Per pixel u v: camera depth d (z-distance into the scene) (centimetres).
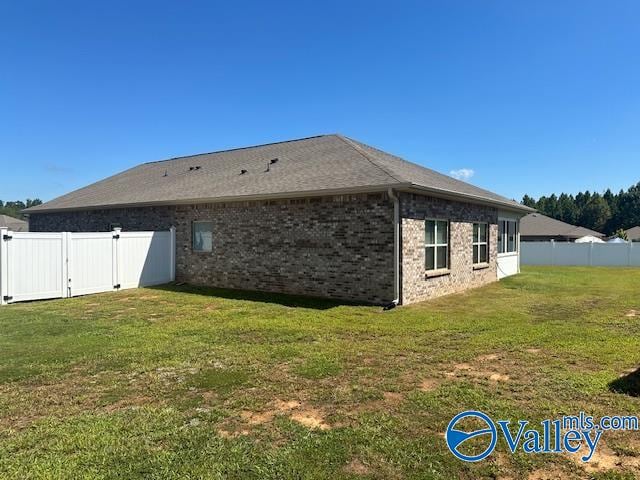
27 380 501
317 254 1171
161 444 341
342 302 1090
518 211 1883
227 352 614
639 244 2573
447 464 310
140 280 1413
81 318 889
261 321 845
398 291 1039
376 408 415
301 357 591
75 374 521
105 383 489
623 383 477
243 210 1328
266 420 389
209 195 1366
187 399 440
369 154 1360
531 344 663
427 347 649
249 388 471
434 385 480
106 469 302
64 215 1916
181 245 1494
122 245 1363
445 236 1285
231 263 1359
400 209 1045
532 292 1320
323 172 1266
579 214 7288
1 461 313
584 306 1048
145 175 2048
